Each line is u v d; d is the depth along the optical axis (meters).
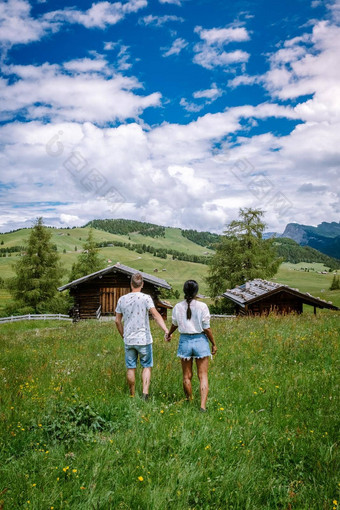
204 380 4.93
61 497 2.71
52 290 49.94
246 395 5.19
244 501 2.78
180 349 5.09
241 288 28.25
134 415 4.18
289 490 2.85
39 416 4.14
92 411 4.19
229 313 47.56
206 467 3.14
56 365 7.71
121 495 2.76
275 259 48.88
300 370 6.30
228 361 7.26
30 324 31.83
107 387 5.78
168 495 2.74
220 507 2.71
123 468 3.09
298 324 11.66
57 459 3.29
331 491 2.79
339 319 12.96
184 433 3.62
